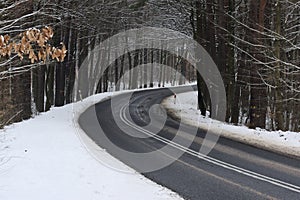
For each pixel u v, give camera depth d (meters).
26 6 13.19
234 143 14.01
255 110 18.33
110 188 7.91
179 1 24.88
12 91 17.05
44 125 16.91
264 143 14.01
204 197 7.83
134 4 31.00
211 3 21.52
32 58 4.73
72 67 33.78
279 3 16.70
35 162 9.44
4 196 6.70
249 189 8.42
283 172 9.91
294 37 18.62
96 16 24.09
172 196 7.75
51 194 7.04
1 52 4.70
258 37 17.84
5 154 10.23
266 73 17.61
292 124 21.34
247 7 20.83
